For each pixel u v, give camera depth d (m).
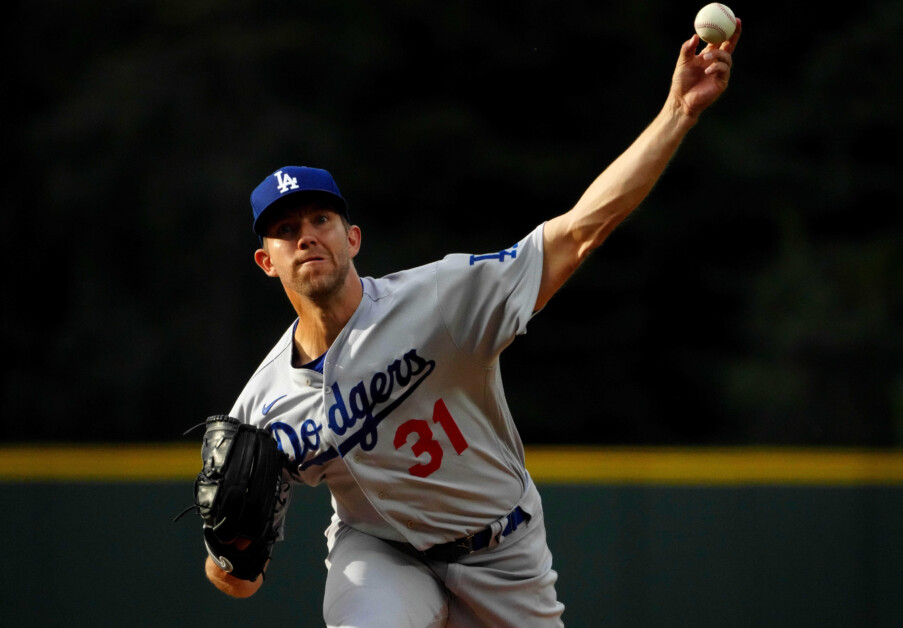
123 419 54.28
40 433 54.75
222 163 54.50
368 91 60.38
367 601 12.40
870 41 58.53
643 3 59.62
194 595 21.19
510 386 56.69
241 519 12.09
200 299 54.75
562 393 56.97
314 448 12.62
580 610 20.98
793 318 54.25
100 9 59.84
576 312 57.56
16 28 60.31
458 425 12.53
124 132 54.03
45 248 56.47
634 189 10.98
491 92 60.75
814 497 21.06
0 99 59.91
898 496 20.94
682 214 58.09
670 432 56.84
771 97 61.53
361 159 58.75
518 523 13.16
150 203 54.09
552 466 21.39
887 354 52.62
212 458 12.23
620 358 57.34
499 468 12.98
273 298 55.28
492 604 13.07
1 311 57.00
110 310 55.03
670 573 21.00
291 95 58.44
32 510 21.44
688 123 10.81
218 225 54.66
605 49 60.12
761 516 21.05
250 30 56.84
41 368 55.50
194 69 55.19
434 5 59.72
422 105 60.41
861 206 58.28
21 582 21.28
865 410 52.03
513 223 59.50
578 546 21.14
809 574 20.89
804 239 57.47
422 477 12.48
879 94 58.56
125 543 21.34
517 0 59.94
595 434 56.75
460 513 12.79
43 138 55.91
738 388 53.50
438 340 12.21
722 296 57.78
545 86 60.50
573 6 59.59
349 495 12.97
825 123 58.81
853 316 53.50
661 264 57.81
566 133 60.53
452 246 58.50
